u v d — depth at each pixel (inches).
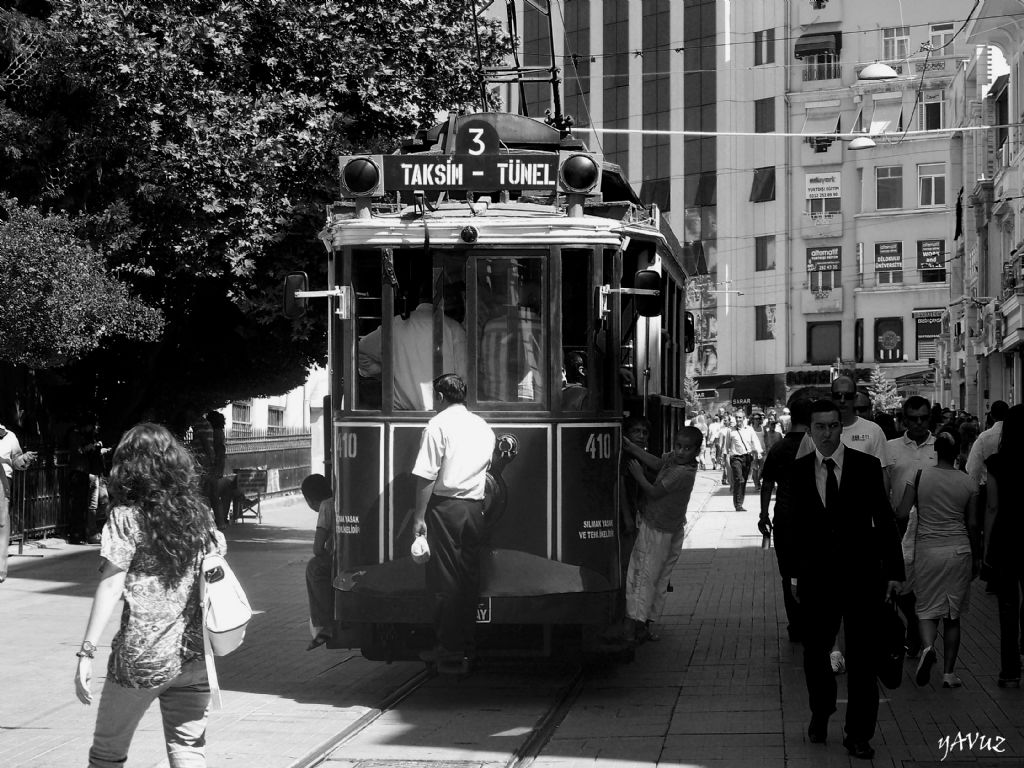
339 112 787.4
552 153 389.1
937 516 382.0
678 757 311.0
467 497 355.3
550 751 320.2
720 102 2679.6
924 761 303.4
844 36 2544.3
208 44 739.4
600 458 377.7
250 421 1444.4
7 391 861.8
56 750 322.3
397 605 364.2
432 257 380.2
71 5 700.0
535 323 377.4
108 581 230.2
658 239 421.4
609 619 371.9
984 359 1651.1
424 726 347.9
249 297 779.4
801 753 313.0
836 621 320.5
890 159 2514.8
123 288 692.7
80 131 714.8
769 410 2242.9
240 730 343.9
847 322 2573.8
